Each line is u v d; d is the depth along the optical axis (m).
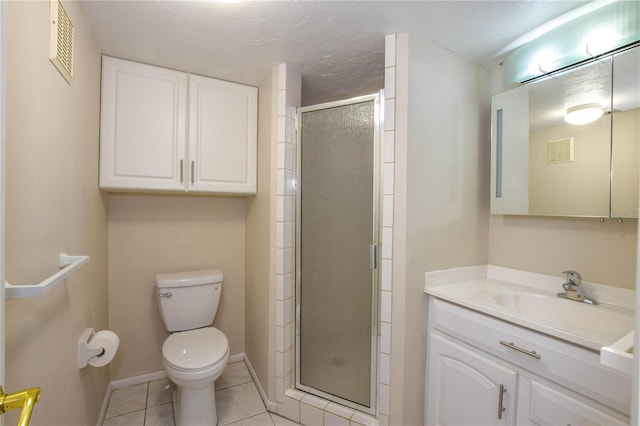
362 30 1.33
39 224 0.83
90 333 1.28
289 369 1.70
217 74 1.78
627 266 1.20
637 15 1.08
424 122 1.41
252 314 2.05
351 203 1.57
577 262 1.34
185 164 1.74
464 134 1.58
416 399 1.41
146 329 1.97
